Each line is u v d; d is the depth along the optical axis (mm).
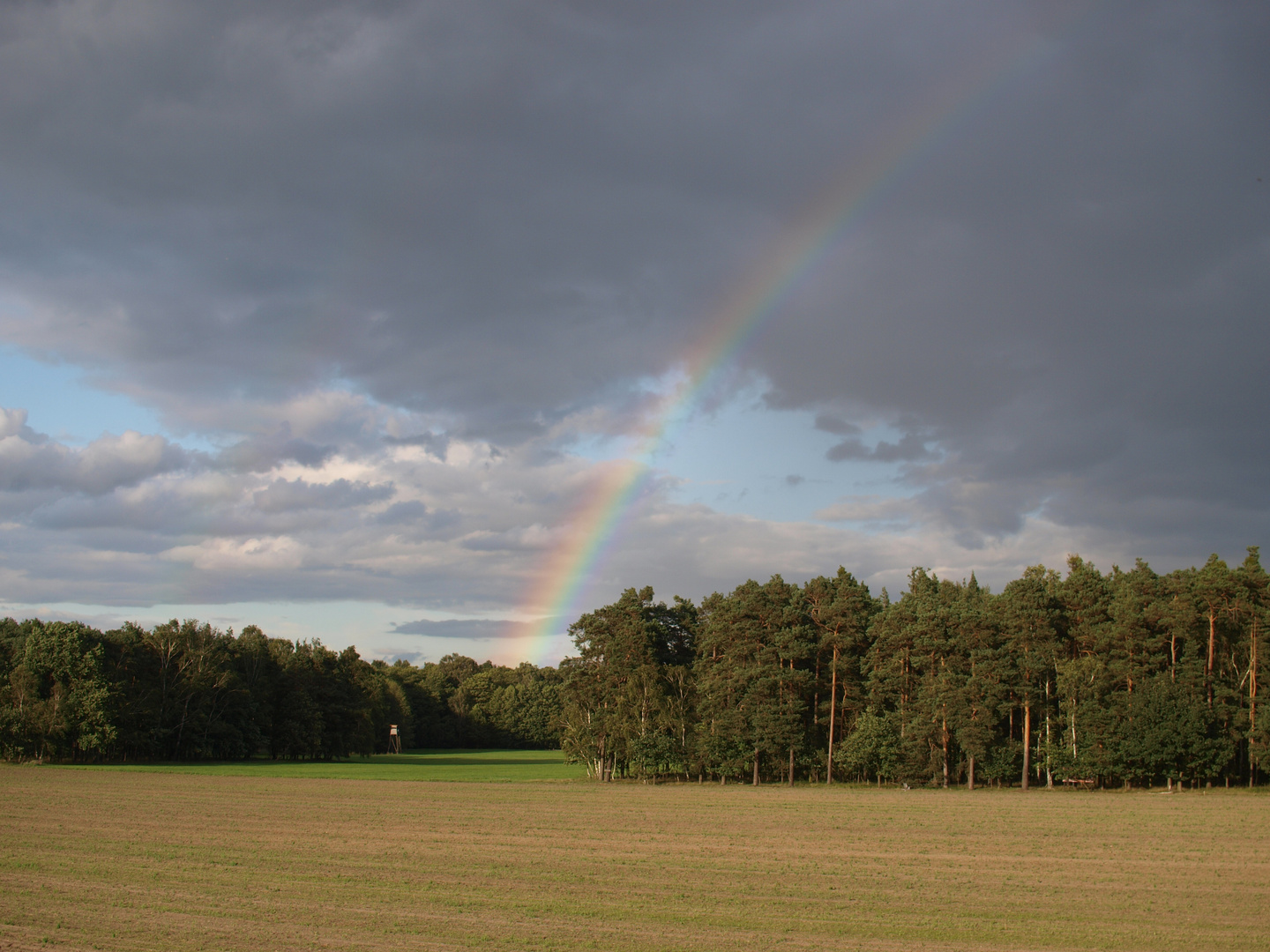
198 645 141375
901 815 61188
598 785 94312
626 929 26156
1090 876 36031
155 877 34406
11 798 68875
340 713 160750
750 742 98938
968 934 25859
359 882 33531
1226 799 77125
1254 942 25203
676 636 119375
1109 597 103875
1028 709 95188
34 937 24953
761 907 29516
